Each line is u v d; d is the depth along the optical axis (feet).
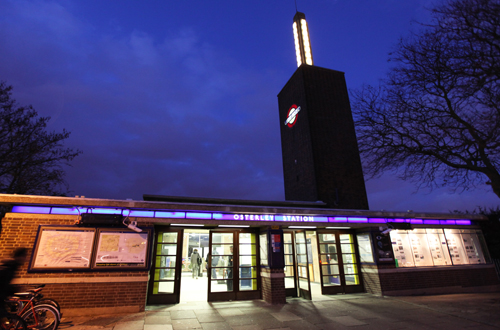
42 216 27.04
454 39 28.76
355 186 68.90
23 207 26.91
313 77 76.95
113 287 27.22
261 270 34.68
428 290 38.09
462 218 43.47
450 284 39.42
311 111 72.49
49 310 20.61
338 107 75.61
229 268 33.86
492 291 40.86
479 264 41.93
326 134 71.36
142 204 29.35
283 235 36.29
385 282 36.52
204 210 31.42
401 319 25.82
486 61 26.76
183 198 38.78
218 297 32.63
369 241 38.50
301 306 30.35
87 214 27.55
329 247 38.83
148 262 28.48
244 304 31.14
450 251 41.27
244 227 35.24
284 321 24.99
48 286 25.71
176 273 31.83
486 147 28.94
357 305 30.94
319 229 38.86
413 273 38.22
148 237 29.27
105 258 27.43
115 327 22.36
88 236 27.63
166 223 30.53
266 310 28.58
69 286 26.20
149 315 26.03
